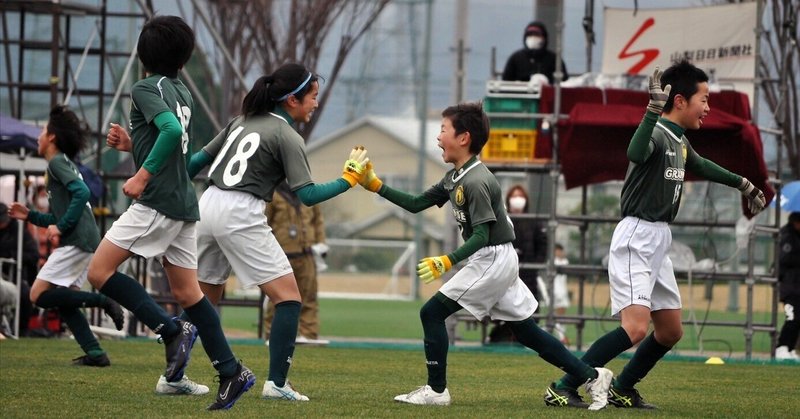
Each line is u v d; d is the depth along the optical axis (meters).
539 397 25.98
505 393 26.89
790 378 33.38
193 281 22.19
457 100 51.88
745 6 46.28
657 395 27.67
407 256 124.12
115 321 31.22
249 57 77.38
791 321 44.44
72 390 24.48
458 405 23.77
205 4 75.38
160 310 23.12
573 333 61.56
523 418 21.42
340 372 31.88
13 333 44.22
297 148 22.62
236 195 22.52
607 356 23.62
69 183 31.42
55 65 48.59
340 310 84.19
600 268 44.88
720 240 70.69
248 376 21.61
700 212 68.25
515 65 50.50
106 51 55.25
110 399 22.89
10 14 56.28
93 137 54.47
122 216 22.27
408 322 70.19
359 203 156.88
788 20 56.47
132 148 22.23
